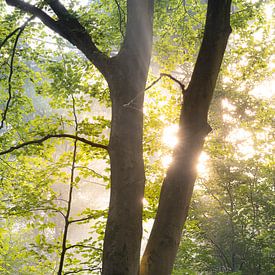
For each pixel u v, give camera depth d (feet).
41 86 27.86
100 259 23.66
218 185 31.65
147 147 26.21
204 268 30.94
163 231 15.80
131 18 19.48
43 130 24.67
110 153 17.48
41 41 31.22
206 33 16.89
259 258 30.25
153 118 26.45
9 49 29.78
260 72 33.65
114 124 17.81
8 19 27.02
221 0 16.84
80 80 28.14
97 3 31.89
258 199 32.27
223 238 32.68
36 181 25.45
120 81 18.24
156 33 33.88
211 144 29.48
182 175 16.16
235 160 31.81
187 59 32.27
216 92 32.76
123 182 16.75
